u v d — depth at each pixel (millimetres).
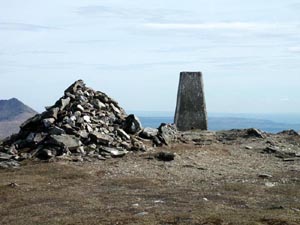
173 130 41656
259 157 36250
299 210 19406
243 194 23406
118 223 17188
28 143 35812
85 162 31953
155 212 18969
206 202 21219
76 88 43719
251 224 16547
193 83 50812
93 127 37781
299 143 42531
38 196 23062
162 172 29750
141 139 38562
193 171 30375
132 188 25219
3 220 18656
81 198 22500
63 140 34281
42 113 39531
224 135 45875
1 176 28094
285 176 29094
